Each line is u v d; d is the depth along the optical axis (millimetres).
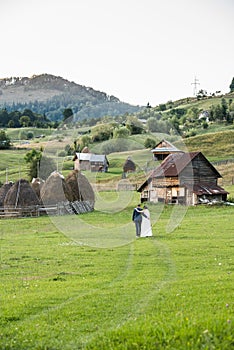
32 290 16234
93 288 16156
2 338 10961
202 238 27922
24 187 47656
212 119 148500
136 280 17344
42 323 12062
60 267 20781
